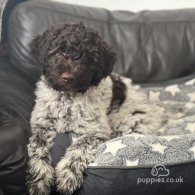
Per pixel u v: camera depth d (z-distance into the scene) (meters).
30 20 1.77
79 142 1.34
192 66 1.92
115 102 1.58
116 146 1.25
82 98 1.42
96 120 1.41
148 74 1.89
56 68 1.30
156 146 1.24
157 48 1.89
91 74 1.35
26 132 1.27
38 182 1.26
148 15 1.97
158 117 1.65
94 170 1.21
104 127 1.41
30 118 1.41
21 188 1.16
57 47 1.31
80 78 1.30
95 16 1.89
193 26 1.93
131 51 1.88
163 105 1.81
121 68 1.87
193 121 1.58
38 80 1.74
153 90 1.86
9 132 1.15
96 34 1.38
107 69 1.42
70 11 1.86
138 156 1.21
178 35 1.91
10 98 1.42
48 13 1.80
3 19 1.92
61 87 1.35
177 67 1.90
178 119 1.70
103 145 1.29
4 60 1.82
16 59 1.75
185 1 2.28
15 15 1.79
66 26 1.38
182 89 1.86
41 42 1.42
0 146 1.09
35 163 1.28
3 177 1.10
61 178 1.26
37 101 1.47
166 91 1.86
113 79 1.64
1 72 1.67
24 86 1.64
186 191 1.22
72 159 1.28
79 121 1.39
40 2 1.84
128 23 1.92
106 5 2.27
